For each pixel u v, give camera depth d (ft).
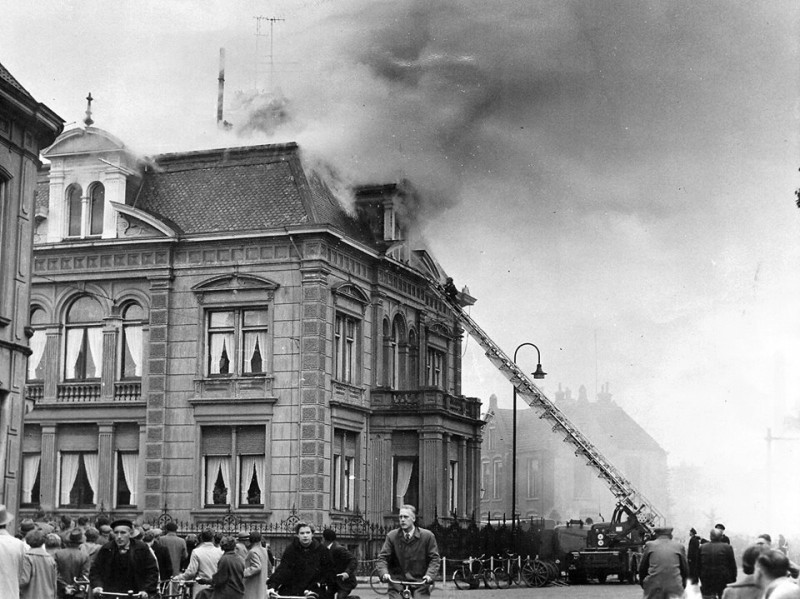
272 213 144.66
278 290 141.59
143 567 54.90
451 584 132.57
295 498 137.39
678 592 62.90
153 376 144.25
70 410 147.33
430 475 149.69
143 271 146.30
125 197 149.79
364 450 150.82
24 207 93.25
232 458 141.18
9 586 47.62
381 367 156.35
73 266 149.18
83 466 147.23
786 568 33.78
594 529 146.00
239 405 140.97
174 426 143.43
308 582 54.44
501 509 299.58
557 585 138.41
